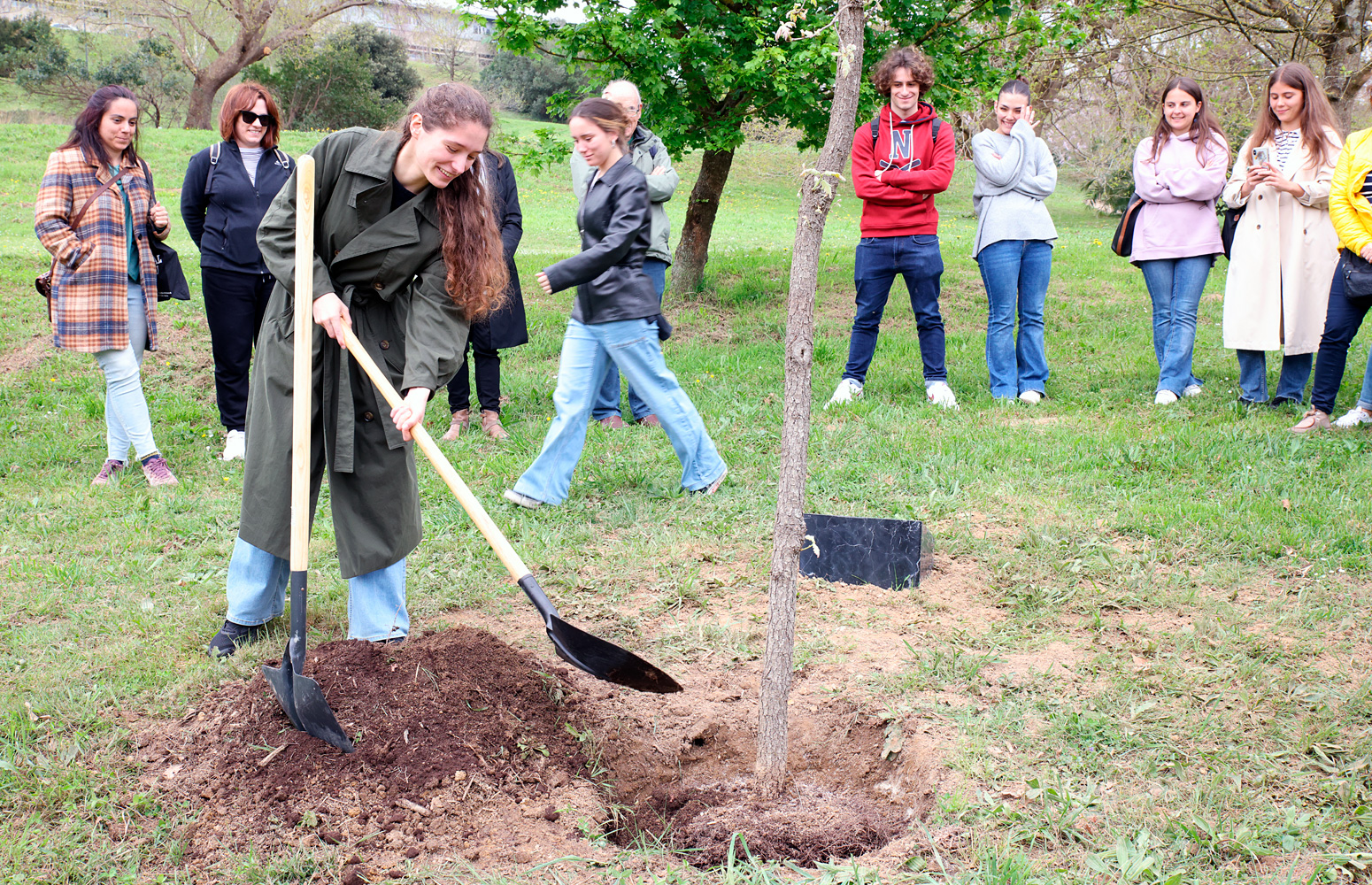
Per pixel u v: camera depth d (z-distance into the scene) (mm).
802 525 2861
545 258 13469
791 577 2879
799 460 2832
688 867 2518
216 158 6039
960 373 7871
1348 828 2514
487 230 3371
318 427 3428
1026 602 3971
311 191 3127
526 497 5121
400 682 3086
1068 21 10086
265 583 3590
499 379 7281
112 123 5566
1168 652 3488
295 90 38938
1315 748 2848
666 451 5984
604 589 4215
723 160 10508
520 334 6457
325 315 3197
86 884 2455
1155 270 6887
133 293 5719
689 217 10797
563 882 2439
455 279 3318
